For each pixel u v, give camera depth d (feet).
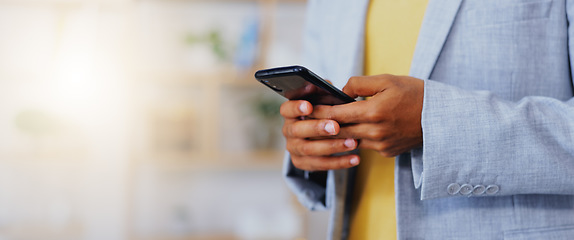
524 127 1.60
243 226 8.98
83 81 8.46
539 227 1.77
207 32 8.69
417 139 1.73
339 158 2.04
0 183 8.52
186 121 8.29
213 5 8.70
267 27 8.16
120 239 8.92
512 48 1.85
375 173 2.23
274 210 9.05
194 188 8.99
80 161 8.49
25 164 8.60
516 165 1.60
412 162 1.80
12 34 8.41
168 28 8.73
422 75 1.93
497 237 1.79
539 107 1.67
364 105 1.67
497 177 1.62
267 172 9.05
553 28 1.86
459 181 1.65
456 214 1.86
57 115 8.51
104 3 8.28
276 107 8.41
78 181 8.81
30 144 8.32
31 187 8.64
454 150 1.61
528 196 1.79
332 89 1.74
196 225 8.98
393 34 2.21
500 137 1.60
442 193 1.67
